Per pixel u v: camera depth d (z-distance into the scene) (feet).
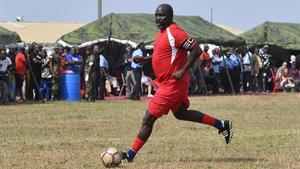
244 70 188.44
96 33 178.09
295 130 83.20
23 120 97.71
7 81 140.26
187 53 50.52
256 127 88.33
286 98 161.17
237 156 57.47
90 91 144.56
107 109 121.08
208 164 51.98
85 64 147.95
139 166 50.65
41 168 50.26
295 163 52.95
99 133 79.87
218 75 180.14
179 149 62.28
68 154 58.39
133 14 188.75
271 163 52.80
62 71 150.61
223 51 184.14
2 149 62.08
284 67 201.46
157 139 71.36
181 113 52.75
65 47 155.94
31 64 146.72
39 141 69.77
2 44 155.94
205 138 72.49
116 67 176.96
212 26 207.92
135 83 150.61
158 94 50.47
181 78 49.49
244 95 174.40
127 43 173.68
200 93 177.17
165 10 50.01
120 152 51.08
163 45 49.90
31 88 149.38
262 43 214.69
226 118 103.45
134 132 81.25
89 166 51.29
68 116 104.99
